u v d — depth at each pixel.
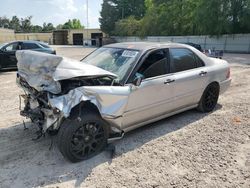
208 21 32.81
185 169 3.45
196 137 4.43
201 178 3.25
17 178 3.21
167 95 4.49
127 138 4.35
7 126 4.81
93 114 3.56
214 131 4.68
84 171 3.38
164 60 4.52
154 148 4.01
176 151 3.93
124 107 3.78
